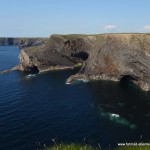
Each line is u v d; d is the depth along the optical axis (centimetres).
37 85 9206
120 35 9562
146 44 8556
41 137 4606
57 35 13950
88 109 6281
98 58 10100
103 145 4219
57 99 7300
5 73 12031
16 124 5303
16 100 7262
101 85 8925
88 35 13962
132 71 8900
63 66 13062
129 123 5244
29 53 12606
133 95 7512
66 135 4684
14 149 4138
